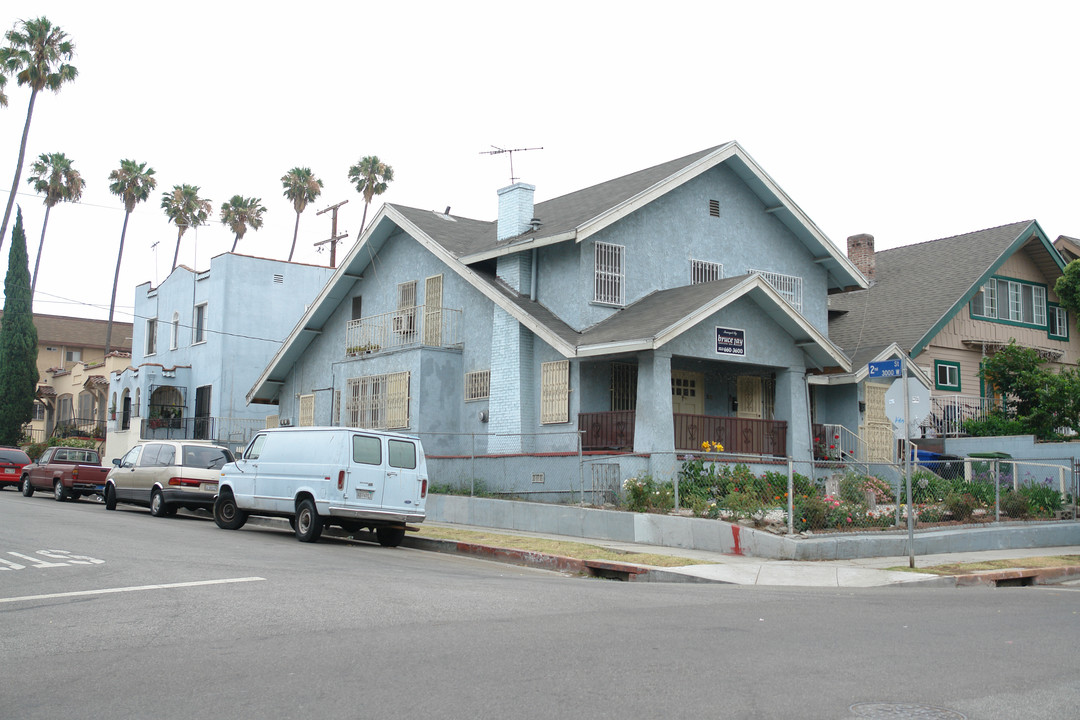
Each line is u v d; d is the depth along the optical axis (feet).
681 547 53.93
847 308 100.68
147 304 135.74
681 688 20.53
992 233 100.83
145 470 73.87
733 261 80.53
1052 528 64.03
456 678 21.26
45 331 208.33
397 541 58.85
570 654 23.77
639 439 63.10
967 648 25.76
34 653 24.08
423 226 85.46
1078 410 83.76
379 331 91.04
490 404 76.02
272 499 57.98
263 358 116.98
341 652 23.93
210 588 34.12
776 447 70.74
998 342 95.14
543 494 66.13
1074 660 24.43
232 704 19.26
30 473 97.45
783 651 24.73
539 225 76.43
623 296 73.05
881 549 52.85
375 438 55.98
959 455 79.92
